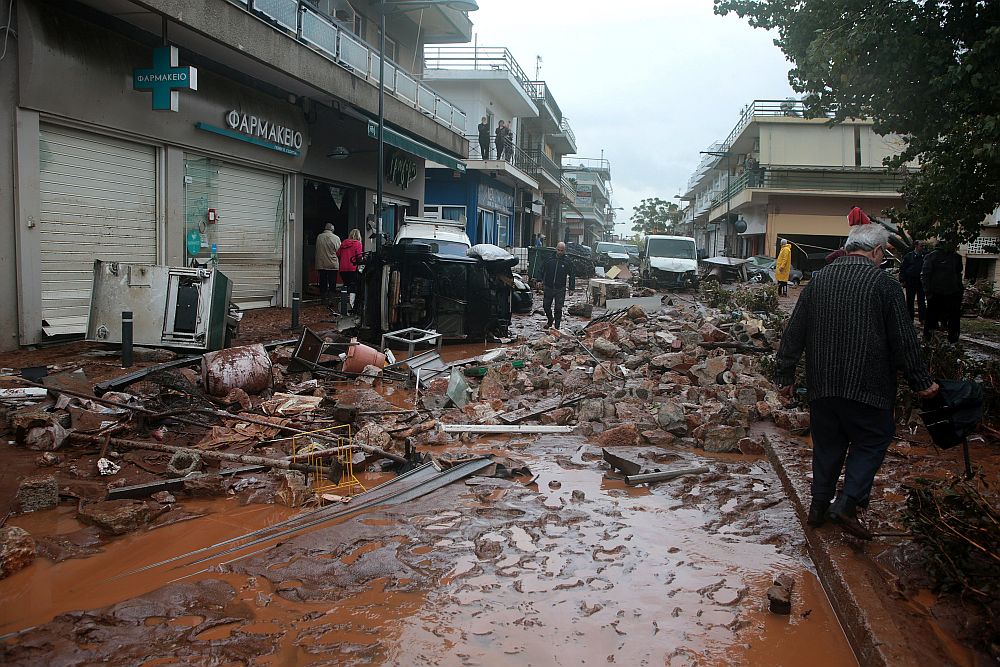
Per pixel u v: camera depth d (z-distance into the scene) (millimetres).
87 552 4254
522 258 34500
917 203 9477
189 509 5004
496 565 4156
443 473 5707
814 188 41094
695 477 5922
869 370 4191
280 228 17312
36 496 4824
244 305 16172
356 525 4719
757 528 4844
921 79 8188
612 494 5512
